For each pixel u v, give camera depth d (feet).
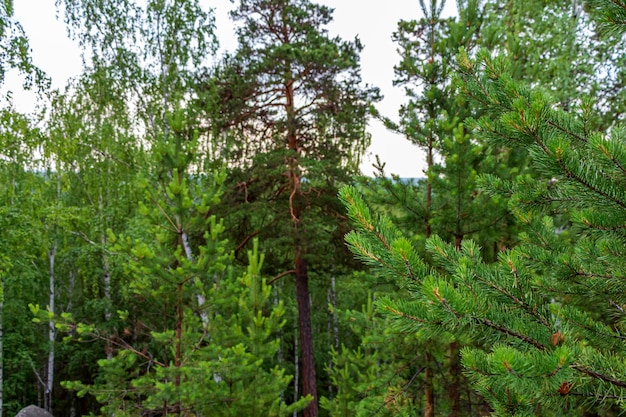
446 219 18.76
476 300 7.06
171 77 40.60
